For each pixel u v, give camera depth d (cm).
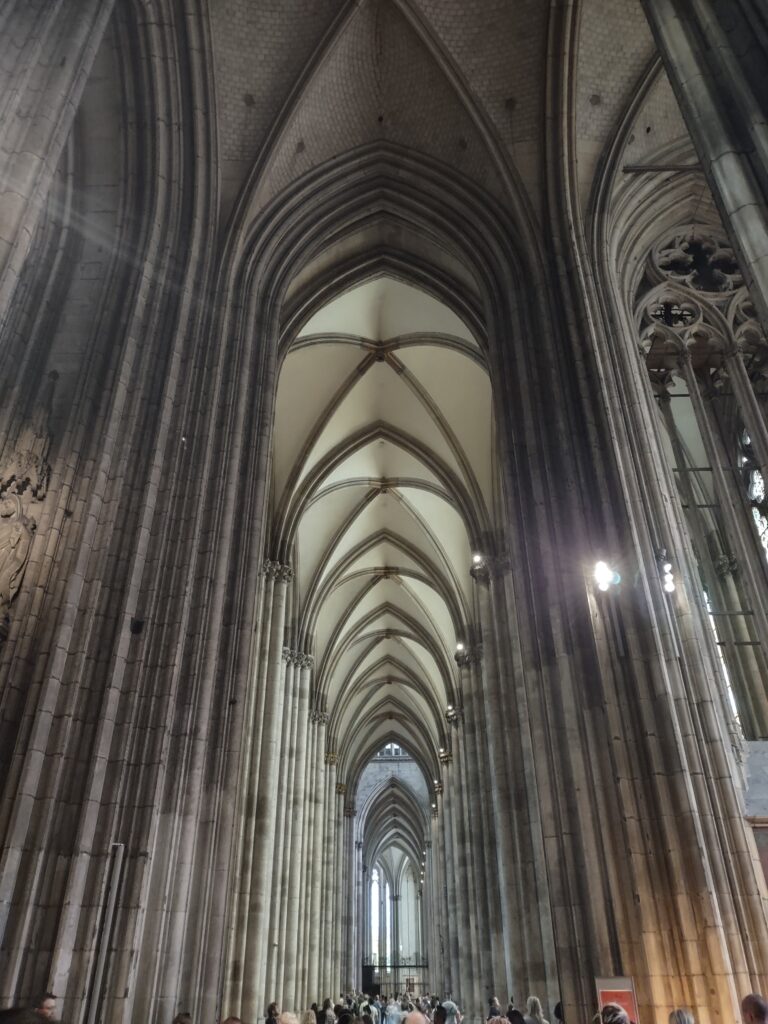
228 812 1030
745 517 1343
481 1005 2311
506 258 1462
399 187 1603
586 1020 929
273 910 2073
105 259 1228
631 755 984
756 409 1365
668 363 1541
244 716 1111
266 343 1415
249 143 1453
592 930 959
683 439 1656
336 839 3647
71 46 815
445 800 3506
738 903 871
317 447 2233
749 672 1351
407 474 2502
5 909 741
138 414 1100
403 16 1441
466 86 1467
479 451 2186
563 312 1338
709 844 899
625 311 1384
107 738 883
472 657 2556
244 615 1184
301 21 1417
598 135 1477
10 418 1028
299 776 2402
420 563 2830
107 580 970
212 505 1163
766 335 620
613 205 1464
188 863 934
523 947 1716
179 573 1054
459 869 2830
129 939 823
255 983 1625
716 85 728
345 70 1495
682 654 1027
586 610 1109
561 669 1099
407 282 1759
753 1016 429
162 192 1295
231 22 1376
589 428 1202
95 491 982
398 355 2075
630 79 1452
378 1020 2345
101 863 830
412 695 4097
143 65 1284
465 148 1541
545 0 1388
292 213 1515
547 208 1441
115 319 1155
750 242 644
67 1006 754
